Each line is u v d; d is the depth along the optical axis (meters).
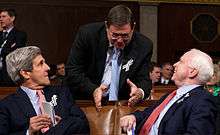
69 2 10.30
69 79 3.11
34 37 10.16
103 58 3.08
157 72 6.97
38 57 2.93
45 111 2.78
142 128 2.93
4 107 2.83
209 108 2.60
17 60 2.90
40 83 2.93
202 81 2.84
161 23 10.74
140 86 3.09
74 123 2.80
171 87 5.22
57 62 10.28
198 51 2.89
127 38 2.86
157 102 3.05
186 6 10.82
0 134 2.71
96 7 10.45
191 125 2.53
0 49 5.58
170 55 10.77
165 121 2.74
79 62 3.10
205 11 10.91
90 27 3.08
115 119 3.05
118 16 2.78
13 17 5.67
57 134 2.71
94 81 3.16
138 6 10.59
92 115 3.05
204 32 10.91
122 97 3.20
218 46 10.92
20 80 2.94
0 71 5.49
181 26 10.83
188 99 2.73
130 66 3.09
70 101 2.98
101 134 3.02
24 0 10.05
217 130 2.68
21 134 2.72
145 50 3.13
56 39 10.28
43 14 10.19
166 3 10.73
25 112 2.82
